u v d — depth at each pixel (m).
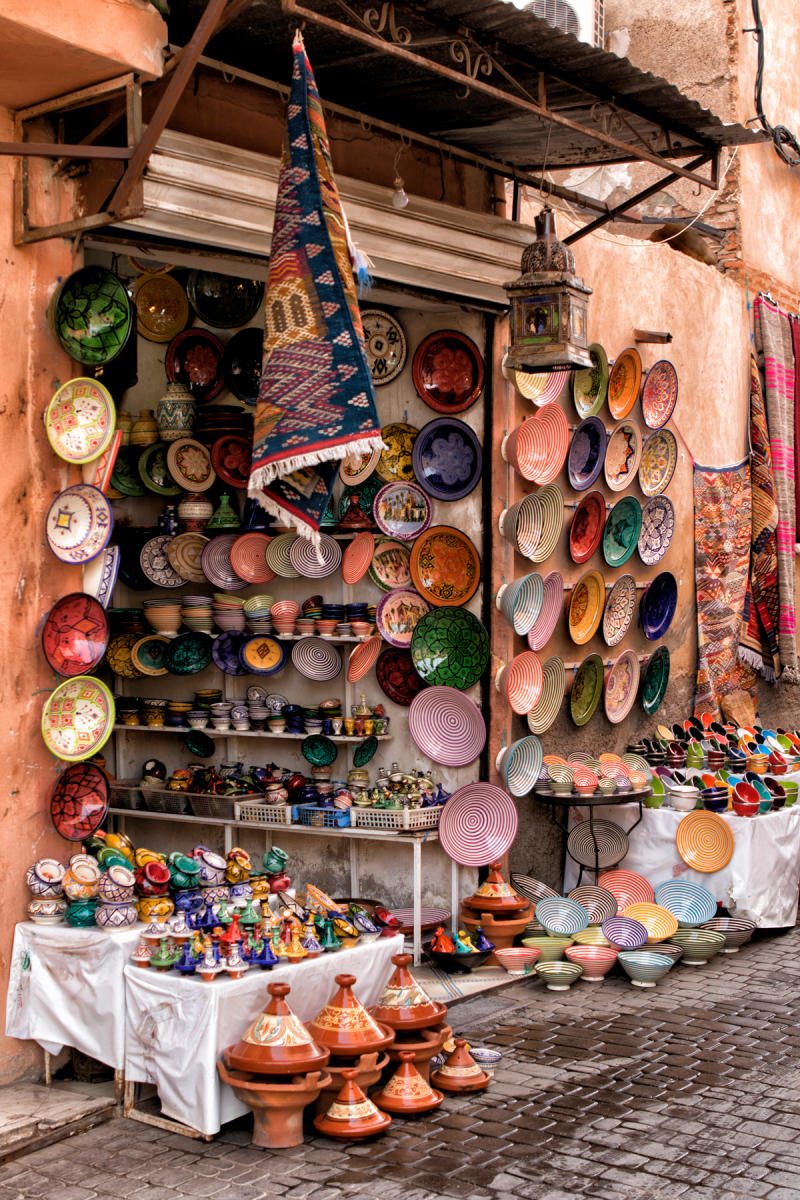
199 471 6.68
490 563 6.47
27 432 4.62
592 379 7.20
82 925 4.54
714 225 9.39
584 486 7.03
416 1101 4.36
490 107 5.63
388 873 6.54
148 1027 4.27
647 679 7.77
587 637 7.12
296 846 6.74
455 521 6.55
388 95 5.47
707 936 6.32
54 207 4.70
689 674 8.38
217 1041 4.11
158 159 4.64
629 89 5.50
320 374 4.17
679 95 5.58
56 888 4.60
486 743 6.41
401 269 5.81
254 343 6.65
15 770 4.59
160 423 6.50
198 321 6.78
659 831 6.84
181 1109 4.20
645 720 7.86
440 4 4.56
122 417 6.70
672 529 7.98
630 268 7.65
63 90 4.49
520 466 6.38
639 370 7.56
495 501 6.46
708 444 8.64
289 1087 4.03
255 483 4.20
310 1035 4.27
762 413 9.23
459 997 5.68
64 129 4.77
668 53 9.51
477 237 6.07
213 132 5.04
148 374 6.93
